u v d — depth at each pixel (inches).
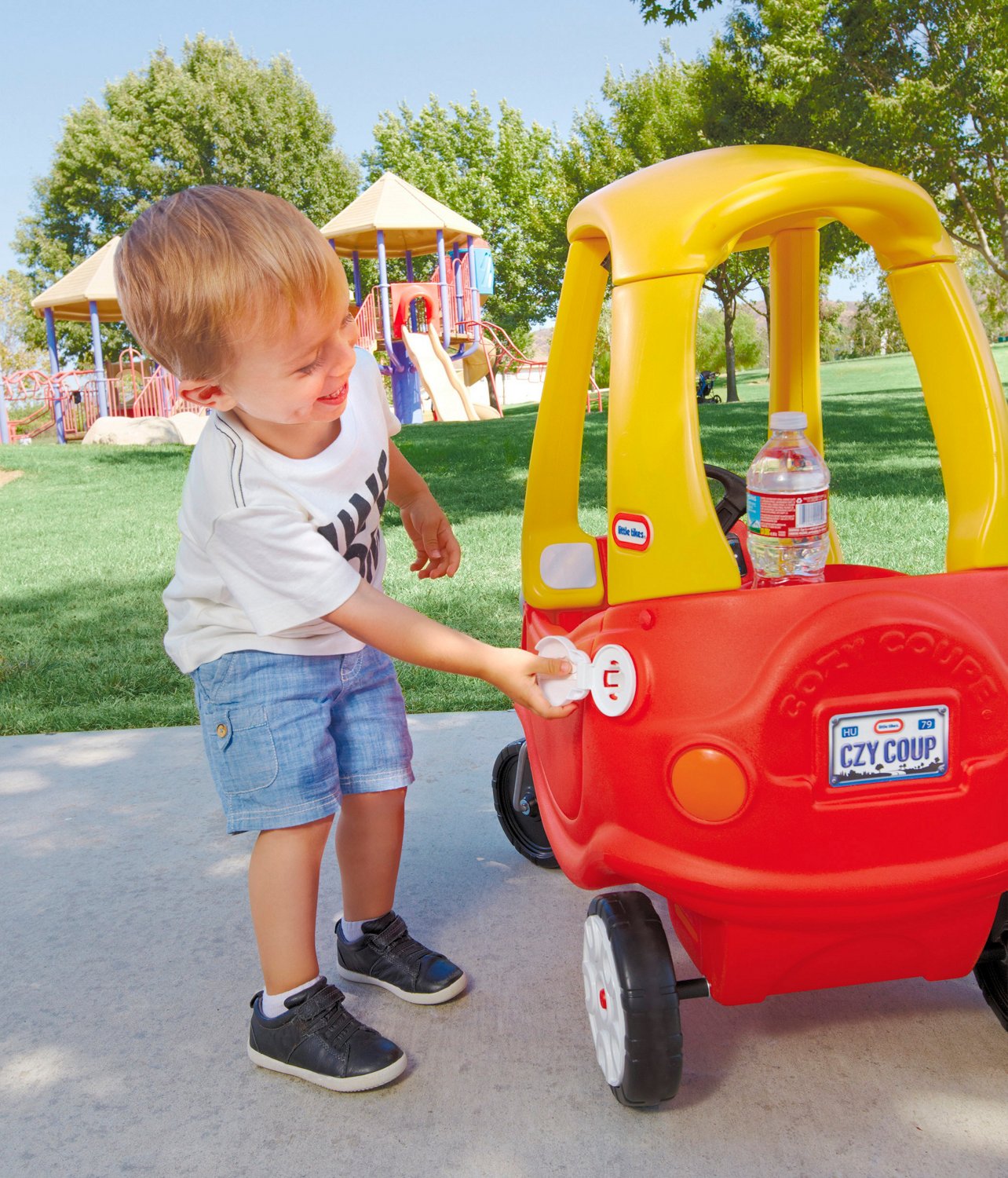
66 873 95.7
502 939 81.7
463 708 134.2
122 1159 60.2
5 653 170.6
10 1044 71.6
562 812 66.1
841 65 644.1
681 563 54.3
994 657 52.9
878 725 51.9
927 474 305.3
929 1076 63.5
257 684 65.8
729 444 393.1
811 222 72.7
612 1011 59.3
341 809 75.3
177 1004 75.6
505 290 1417.3
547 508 77.2
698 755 51.6
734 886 52.0
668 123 931.3
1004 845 54.5
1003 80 601.3
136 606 203.8
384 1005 74.4
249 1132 62.0
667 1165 57.1
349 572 61.9
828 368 1346.0
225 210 55.5
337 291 57.3
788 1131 59.2
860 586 53.2
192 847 100.0
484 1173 57.2
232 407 59.4
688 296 53.6
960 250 1251.8
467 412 824.9
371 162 1491.1
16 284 1534.2
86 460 495.2
